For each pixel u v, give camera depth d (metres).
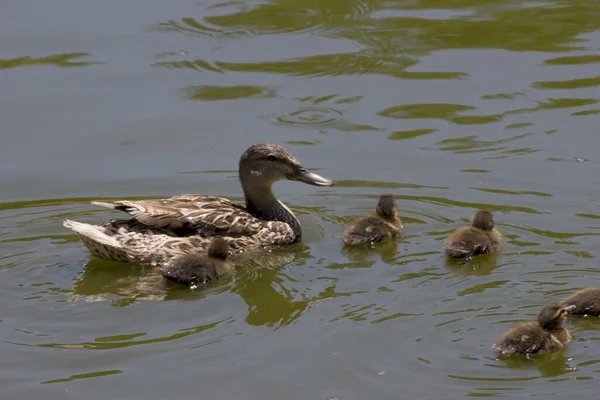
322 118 17.38
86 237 13.12
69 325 11.63
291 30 20.31
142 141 16.88
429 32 20.17
